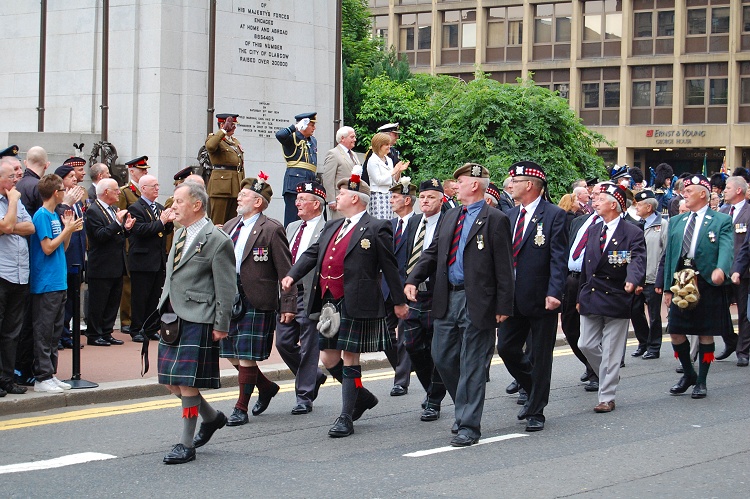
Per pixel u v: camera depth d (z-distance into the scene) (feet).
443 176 213.05
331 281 65.82
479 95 213.05
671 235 82.89
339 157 110.52
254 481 52.03
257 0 136.87
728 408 75.15
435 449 60.44
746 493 49.96
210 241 57.16
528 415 67.00
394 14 418.72
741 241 98.63
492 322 61.62
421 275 65.41
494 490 50.03
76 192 77.92
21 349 77.97
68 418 69.46
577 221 87.35
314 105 142.51
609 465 56.03
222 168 116.57
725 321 81.15
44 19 133.59
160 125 129.90
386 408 75.31
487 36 406.00
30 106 139.03
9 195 71.77
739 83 367.86
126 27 131.95
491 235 61.67
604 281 73.97
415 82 267.59
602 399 73.82
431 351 66.44
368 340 65.21
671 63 372.79
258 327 68.08
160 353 56.80
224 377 83.61
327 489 50.24
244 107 135.33
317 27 143.43
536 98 215.72
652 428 67.21
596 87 385.70
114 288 99.25
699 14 371.35
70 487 50.62
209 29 131.85
